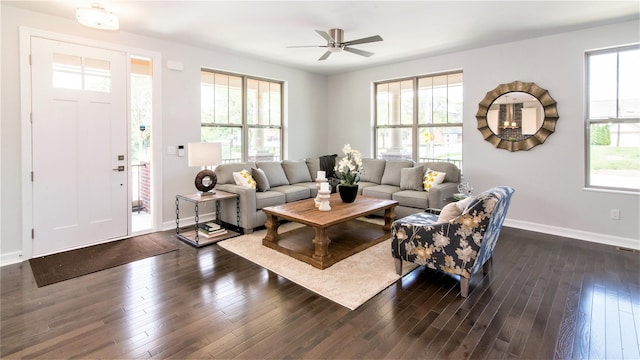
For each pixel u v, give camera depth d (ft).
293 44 15.29
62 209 12.09
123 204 13.60
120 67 13.29
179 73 15.15
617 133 13.01
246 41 14.82
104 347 6.53
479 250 8.34
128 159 13.62
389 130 20.11
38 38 11.36
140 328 7.17
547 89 14.15
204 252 11.94
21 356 6.25
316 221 10.62
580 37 13.32
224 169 15.66
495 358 6.21
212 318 7.58
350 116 21.48
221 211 15.46
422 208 14.85
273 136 20.03
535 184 14.70
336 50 13.16
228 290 8.98
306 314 7.77
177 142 15.19
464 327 7.23
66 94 12.03
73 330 7.08
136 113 18.69
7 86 10.88
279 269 10.38
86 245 12.64
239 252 11.90
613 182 13.15
